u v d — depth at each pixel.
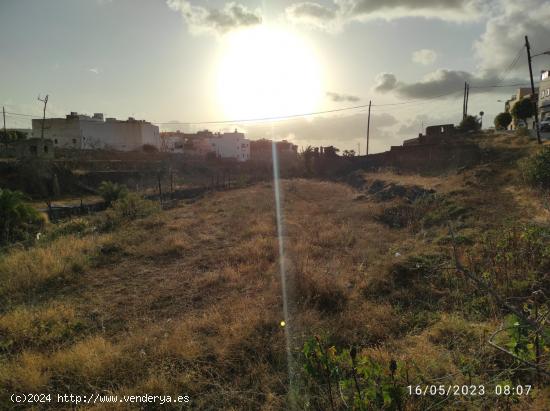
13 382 4.07
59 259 8.67
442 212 12.04
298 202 18.72
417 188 16.66
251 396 3.87
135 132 52.06
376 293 6.55
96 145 48.81
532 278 5.70
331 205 17.45
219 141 63.81
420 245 9.07
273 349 4.62
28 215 13.64
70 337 5.45
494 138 23.69
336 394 3.47
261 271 8.02
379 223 12.92
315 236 11.02
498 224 9.62
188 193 26.17
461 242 8.46
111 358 4.51
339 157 35.31
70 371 4.35
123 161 37.03
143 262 9.29
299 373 4.02
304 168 36.38
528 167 13.66
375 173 26.03
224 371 4.32
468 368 3.40
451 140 26.81
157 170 36.97
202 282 7.61
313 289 6.45
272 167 47.34
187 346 4.73
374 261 8.20
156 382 3.96
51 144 33.59
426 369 3.58
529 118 31.91
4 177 25.80
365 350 4.31
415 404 3.04
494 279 5.88
